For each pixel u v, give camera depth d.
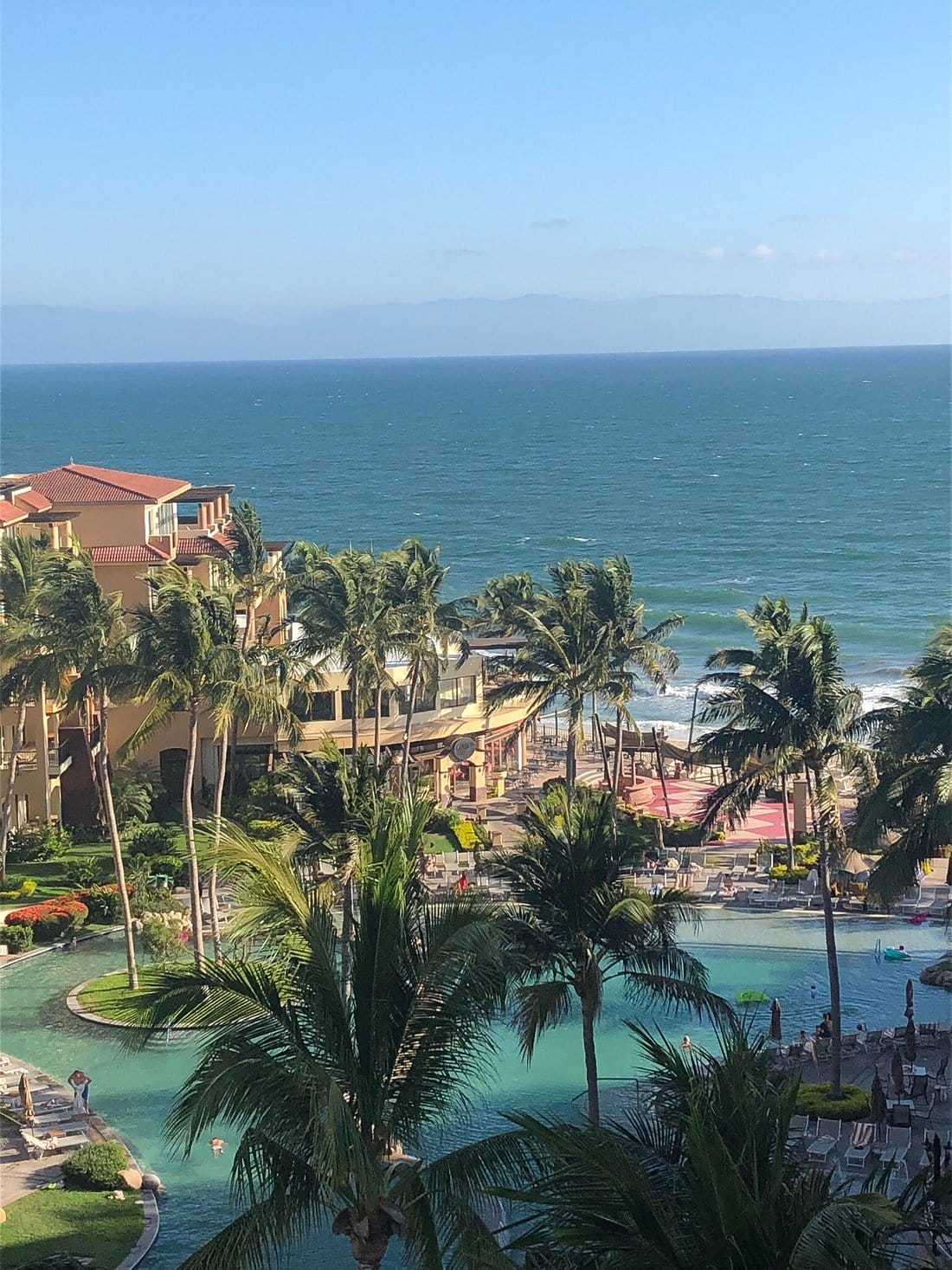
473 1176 21.06
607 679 65.94
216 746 68.50
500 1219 31.34
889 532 194.75
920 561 170.12
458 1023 22.09
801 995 48.66
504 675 73.81
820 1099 38.88
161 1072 42.50
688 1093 18.30
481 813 69.25
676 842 65.88
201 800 68.06
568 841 32.84
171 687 47.97
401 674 71.62
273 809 41.81
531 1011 32.28
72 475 77.31
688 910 37.50
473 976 22.11
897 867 39.78
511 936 31.98
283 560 78.81
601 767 80.88
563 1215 17.19
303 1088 20.39
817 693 42.31
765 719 42.84
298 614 71.94
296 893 23.06
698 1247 16.08
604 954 33.16
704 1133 16.06
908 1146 35.69
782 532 197.75
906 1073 41.25
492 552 189.75
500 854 33.81
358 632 62.41
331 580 63.41
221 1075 20.27
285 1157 21.30
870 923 55.75
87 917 55.00
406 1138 22.56
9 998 48.44
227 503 95.44
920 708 39.84
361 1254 21.69
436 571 70.31
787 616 57.06
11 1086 41.03
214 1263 20.72
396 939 22.05
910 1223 17.83
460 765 75.25
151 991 21.94
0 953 52.12
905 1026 44.91
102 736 50.50
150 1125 38.91
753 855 62.75
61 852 61.50
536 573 171.62
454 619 68.75
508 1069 42.03
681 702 103.00
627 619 67.88
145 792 66.00
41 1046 44.44
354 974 22.23
